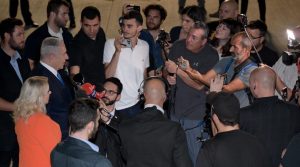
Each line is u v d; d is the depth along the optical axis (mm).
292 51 6363
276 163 5250
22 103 5352
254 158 4562
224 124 4629
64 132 6250
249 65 6180
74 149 4445
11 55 6680
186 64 6434
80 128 4551
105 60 7227
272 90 5266
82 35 7328
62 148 4500
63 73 6516
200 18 7586
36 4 13375
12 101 6617
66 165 4414
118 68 7078
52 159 4512
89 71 7367
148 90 5172
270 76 5246
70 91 6438
